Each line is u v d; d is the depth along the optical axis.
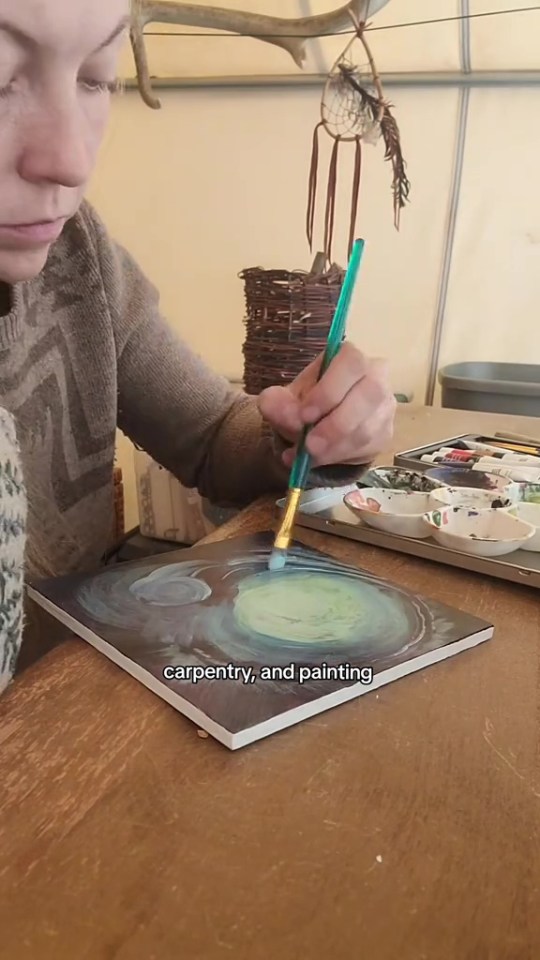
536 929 0.26
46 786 0.32
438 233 1.94
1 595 0.38
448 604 0.51
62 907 0.26
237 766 0.34
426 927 0.26
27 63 0.40
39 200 0.44
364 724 0.37
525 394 1.45
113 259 0.80
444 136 1.88
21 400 0.69
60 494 0.75
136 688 0.39
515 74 1.77
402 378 2.06
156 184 2.11
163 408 0.85
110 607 0.47
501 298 1.94
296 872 0.28
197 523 1.16
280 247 2.06
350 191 1.96
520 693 0.40
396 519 0.59
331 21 1.36
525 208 1.87
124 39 0.44
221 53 1.93
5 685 0.39
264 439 0.78
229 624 0.45
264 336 1.18
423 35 1.78
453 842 0.30
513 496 0.66
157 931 0.25
